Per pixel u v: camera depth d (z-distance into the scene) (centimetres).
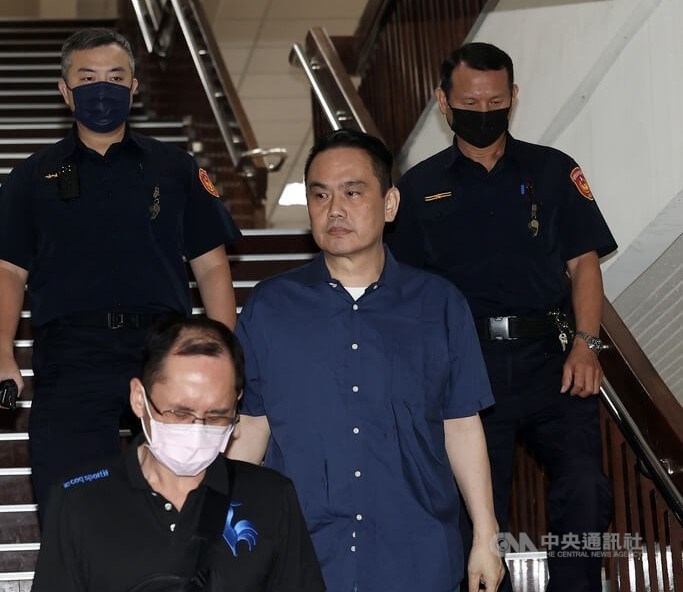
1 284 375
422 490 312
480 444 327
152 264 377
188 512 250
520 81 585
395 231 416
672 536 403
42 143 748
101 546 245
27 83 883
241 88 1250
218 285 397
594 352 395
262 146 1372
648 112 487
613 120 513
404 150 746
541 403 397
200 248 398
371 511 311
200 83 759
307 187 325
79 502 248
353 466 312
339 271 327
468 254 404
